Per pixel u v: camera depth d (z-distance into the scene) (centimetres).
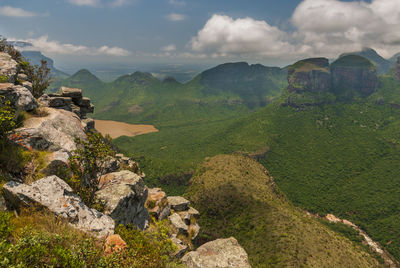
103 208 1377
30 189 912
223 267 1291
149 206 2714
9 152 1059
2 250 566
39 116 1592
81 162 1330
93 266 746
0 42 3117
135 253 930
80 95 3209
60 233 782
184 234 2833
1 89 1323
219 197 11288
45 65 3166
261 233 8594
